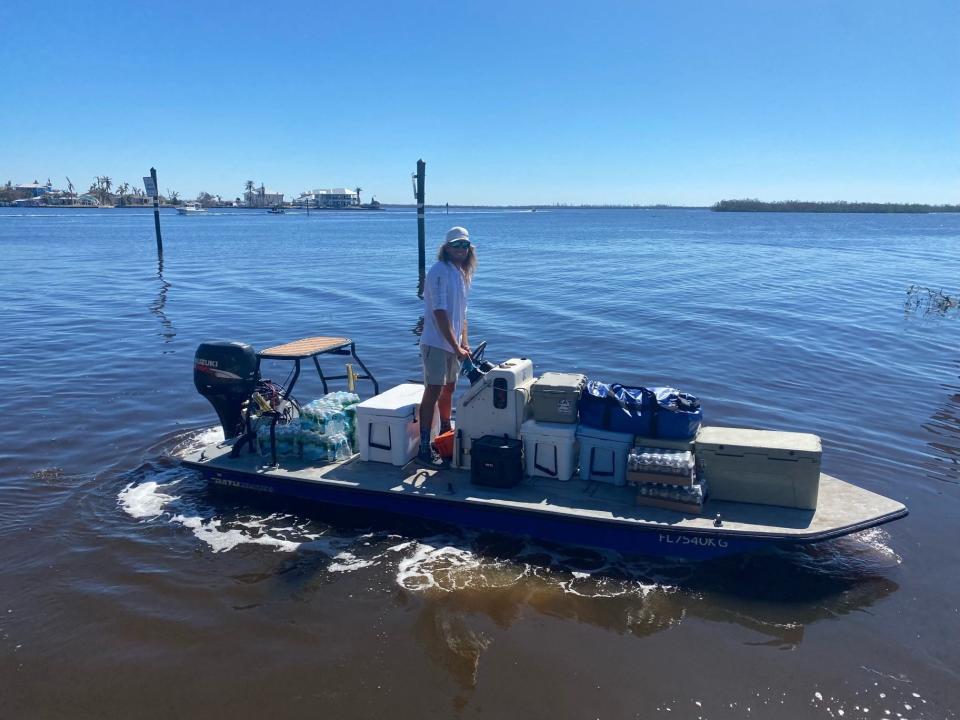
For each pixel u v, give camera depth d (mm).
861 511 5371
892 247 50531
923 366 12008
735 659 4344
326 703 3967
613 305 18984
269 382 7203
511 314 17484
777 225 113500
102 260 33594
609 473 5922
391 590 5070
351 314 17484
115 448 7785
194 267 30328
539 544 5684
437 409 6766
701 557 5336
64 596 4953
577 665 4281
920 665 4297
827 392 10305
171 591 5039
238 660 4312
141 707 3930
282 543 5742
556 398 6035
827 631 4633
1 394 9867
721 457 5555
